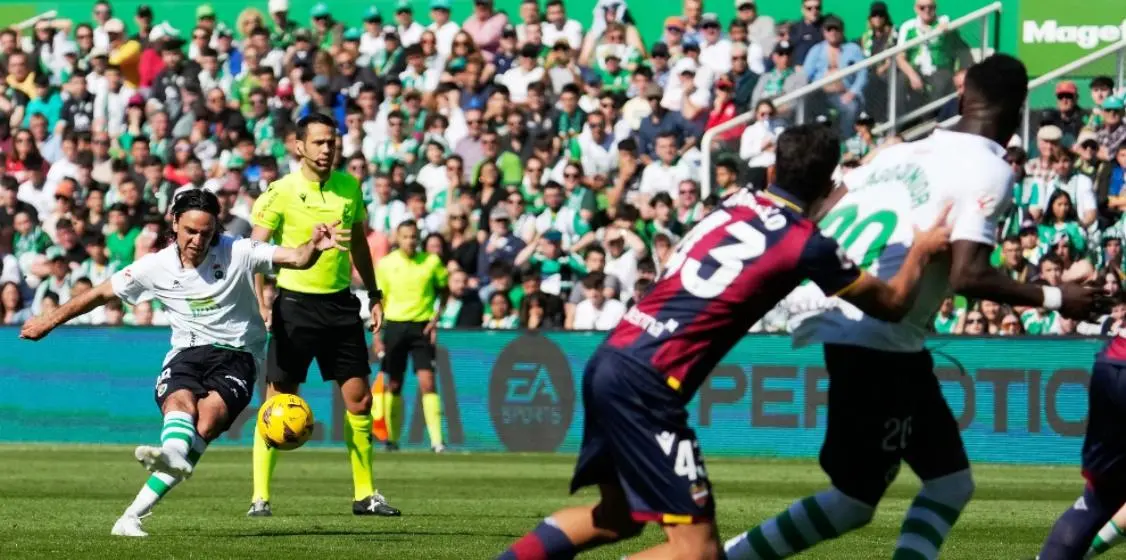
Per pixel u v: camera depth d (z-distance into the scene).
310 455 55.75
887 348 19.31
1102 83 61.09
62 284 67.56
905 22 69.94
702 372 17.55
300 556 24.83
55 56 83.38
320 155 31.98
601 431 17.69
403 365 57.91
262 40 79.88
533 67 74.81
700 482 17.27
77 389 61.97
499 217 64.06
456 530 29.67
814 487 43.16
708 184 62.16
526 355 58.72
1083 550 21.92
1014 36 72.06
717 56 72.25
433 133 71.06
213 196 27.30
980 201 18.73
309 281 32.41
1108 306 18.95
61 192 70.62
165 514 32.88
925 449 19.83
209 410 27.03
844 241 19.78
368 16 79.12
